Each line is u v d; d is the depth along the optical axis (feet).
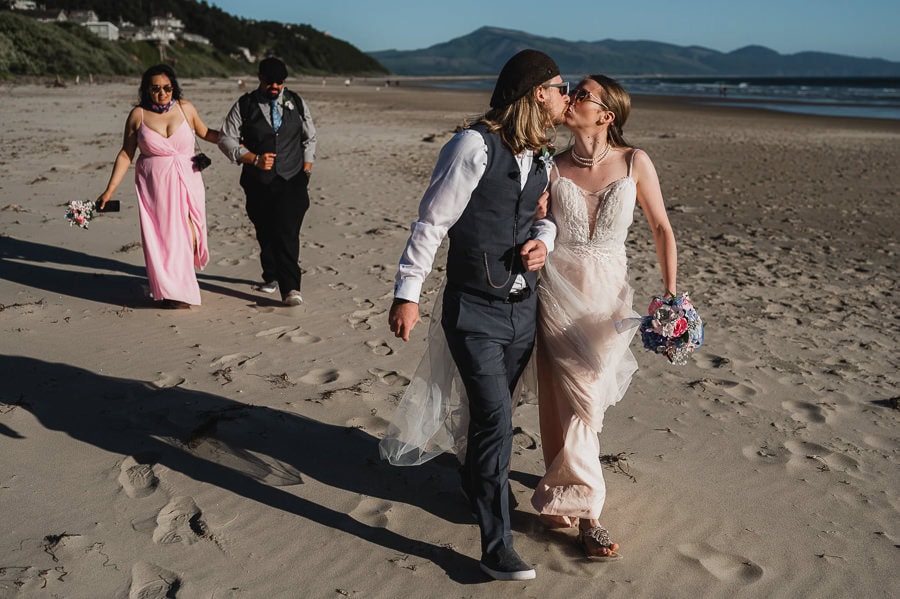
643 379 15.58
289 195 18.79
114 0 399.24
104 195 17.89
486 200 8.66
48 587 8.44
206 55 387.96
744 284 23.70
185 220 18.25
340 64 638.12
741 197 41.14
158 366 14.97
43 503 10.11
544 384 10.11
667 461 12.09
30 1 363.35
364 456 11.89
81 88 150.20
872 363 17.12
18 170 39.11
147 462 11.36
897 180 48.96
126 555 9.11
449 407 10.50
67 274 21.20
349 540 9.71
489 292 8.87
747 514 10.63
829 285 24.04
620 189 9.61
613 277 9.78
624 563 9.46
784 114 130.21
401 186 40.14
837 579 9.21
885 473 11.97
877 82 469.98
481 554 9.58
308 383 14.55
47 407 12.89
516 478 11.48
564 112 9.32
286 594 8.57
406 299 8.66
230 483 10.87
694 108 145.07
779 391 15.24
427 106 128.88
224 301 19.48
